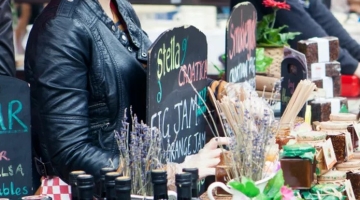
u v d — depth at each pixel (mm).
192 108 3461
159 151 2832
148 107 3020
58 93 3018
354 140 3613
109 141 3176
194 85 3473
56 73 3020
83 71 3098
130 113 3162
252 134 2869
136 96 3256
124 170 2750
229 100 3092
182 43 3309
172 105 3242
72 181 2475
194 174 2588
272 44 4902
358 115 4102
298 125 3643
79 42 3074
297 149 3057
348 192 3270
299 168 3043
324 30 5961
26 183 2805
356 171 3436
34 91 3066
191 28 3385
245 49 4148
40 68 3033
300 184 3051
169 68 3193
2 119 2766
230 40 3842
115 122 3193
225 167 2914
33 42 3090
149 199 2619
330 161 3289
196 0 5781
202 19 7484
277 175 2811
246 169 2842
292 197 2834
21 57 6293
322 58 4562
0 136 2764
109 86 3160
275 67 4902
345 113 3779
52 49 3033
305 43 4500
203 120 3604
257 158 2840
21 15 7637
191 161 3055
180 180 2439
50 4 3178
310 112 3969
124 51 3227
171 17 8172
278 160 3039
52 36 3047
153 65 3039
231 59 3869
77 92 3055
